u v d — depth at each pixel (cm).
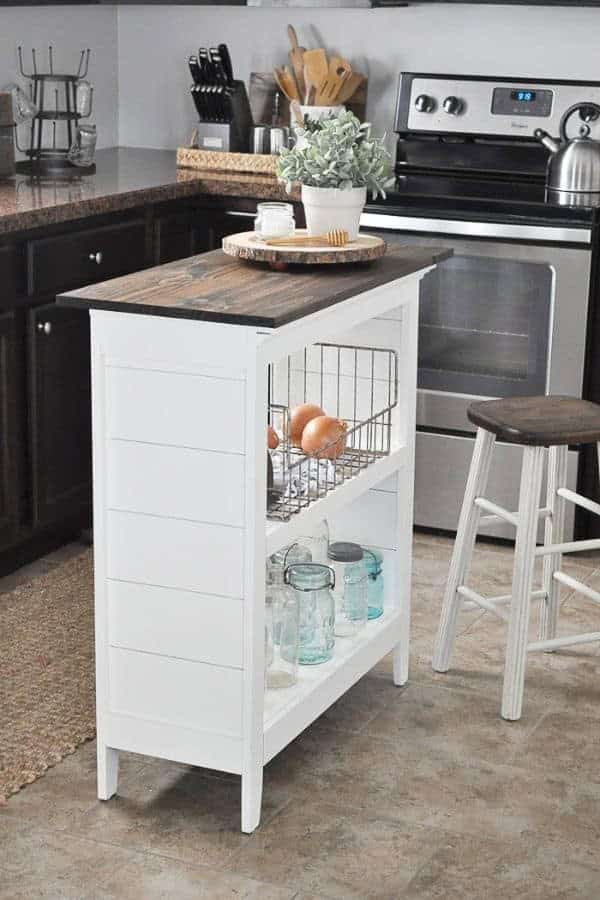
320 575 320
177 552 280
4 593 415
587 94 493
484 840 288
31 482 427
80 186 457
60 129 539
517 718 340
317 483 312
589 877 275
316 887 271
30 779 308
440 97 514
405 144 521
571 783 311
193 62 515
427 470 470
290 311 267
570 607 411
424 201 456
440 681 362
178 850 282
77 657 372
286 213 327
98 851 282
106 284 291
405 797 304
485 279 446
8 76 508
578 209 440
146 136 576
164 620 285
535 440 329
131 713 294
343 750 325
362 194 327
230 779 311
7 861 277
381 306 325
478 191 477
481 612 405
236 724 284
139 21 567
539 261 437
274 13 545
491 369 454
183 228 487
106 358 277
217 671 283
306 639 321
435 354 461
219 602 279
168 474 277
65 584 424
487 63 520
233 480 272
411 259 335
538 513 361
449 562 447
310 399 363
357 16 534
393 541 354
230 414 269
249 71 555
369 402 355
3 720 335
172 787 307
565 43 507
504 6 512
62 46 536
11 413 411
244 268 316
